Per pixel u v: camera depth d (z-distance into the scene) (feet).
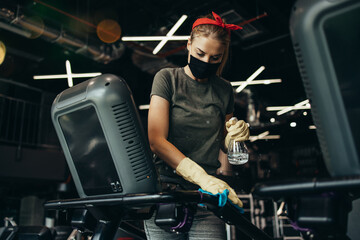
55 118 3.75
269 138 26.81
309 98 2.44
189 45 4.37
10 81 26.73
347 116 2.25
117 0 24.41
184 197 2.96
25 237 5.06
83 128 3.53
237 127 3.97
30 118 26.81
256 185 2.64
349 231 2.56
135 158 3.30
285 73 29.17
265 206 16.02
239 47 27.30
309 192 2.37
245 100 30.32
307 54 2.34
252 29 20.99
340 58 2.24
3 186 24.94
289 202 2.70
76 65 28.94
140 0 20.04
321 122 2.36
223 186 3.33
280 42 28.58
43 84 28.53
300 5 2.35
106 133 3.31
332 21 2.24
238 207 3.43
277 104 31.24
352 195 2.57
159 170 4.31
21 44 26.32
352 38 2.19
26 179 24.49
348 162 2.27
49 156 25.98
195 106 4.35
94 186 3.61
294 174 28.27
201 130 4.34
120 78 3.42
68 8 25.84
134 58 25.09
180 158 3.74
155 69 25.50
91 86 3.36
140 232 4.74
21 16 19.29
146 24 22.81
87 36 22.41
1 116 25.70
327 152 2.40
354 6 2.16
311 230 2.72
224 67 5.04
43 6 23.82
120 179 3.33
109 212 3.46
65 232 7.28
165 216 3.17
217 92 4.60
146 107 26.63
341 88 2.25
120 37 23.34
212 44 3.93
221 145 4.88
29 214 25.90
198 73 4.16
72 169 3.82
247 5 19.99
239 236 10.05
